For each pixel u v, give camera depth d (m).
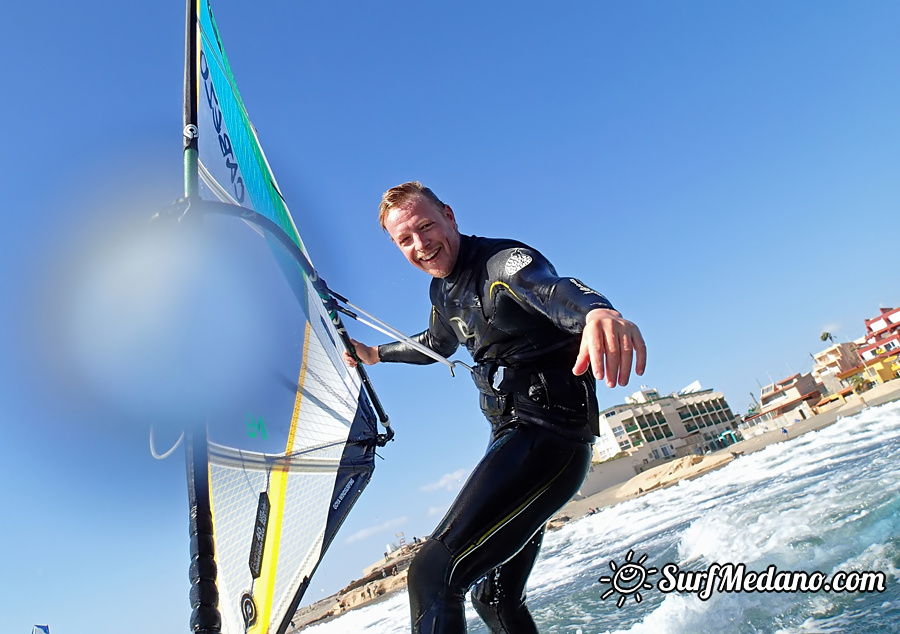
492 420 2.34
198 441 1.58
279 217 2.98
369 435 2.65
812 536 4.52
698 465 45.56
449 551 1.93
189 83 1.87
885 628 2.31
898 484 5.35
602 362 1.43
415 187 2.35
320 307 2.79
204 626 1.41
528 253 2.08
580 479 2.23
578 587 6.47
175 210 1.72
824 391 83.69
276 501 1.97
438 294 2.48
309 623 24.62
